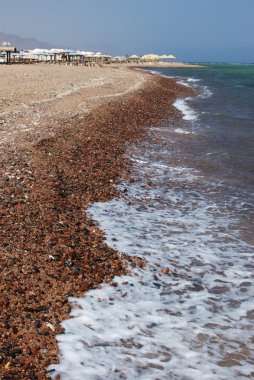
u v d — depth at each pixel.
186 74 107.19
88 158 15.98
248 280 8.33
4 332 6.15
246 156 18.53
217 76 99.69
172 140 21.72
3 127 19.58
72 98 30.25
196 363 6.00
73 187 12.82
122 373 5.73
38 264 8.05
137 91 38.31
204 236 10.37
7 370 5.46
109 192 13.11
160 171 16.03
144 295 7.66
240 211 12.07
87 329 6.56
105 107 27.05
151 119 27.42
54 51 109.00
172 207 12.36
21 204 10.71
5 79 44.09
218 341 6.48
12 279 7.43
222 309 7.34
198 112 32.81
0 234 8.93
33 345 6.02
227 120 28.83
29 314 6.63
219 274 8.55
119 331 6.59
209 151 19.44
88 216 11.05
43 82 42.47
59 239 9.19
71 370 5.70
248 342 6.48
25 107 25.86
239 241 10.12
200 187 14.27
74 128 20.08
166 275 8.41
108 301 7.36
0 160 13.95
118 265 8.58
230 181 14.95
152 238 10.12
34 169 13.54
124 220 11.13
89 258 8.66
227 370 5.89
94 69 76.38
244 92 52.25
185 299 7.61
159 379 5.67
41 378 5.47
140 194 13.33
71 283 7.70
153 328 6.72
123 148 18.80
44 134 18.17
